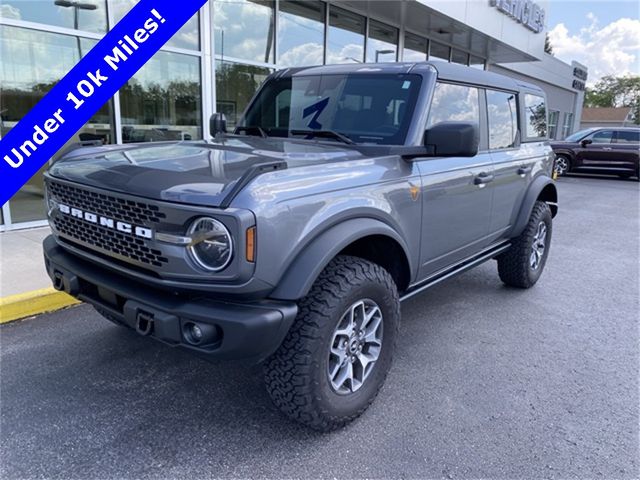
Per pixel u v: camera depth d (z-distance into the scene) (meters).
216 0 8.36
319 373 2.35
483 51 16.34
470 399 2.93
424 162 3.06
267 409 2.75
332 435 2.55
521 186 4.41
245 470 2.28
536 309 4.46
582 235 7.84
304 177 2.27
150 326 2.18
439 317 4.21
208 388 2.95
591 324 4.14
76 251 2.61
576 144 16.39
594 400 2.96
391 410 2.79
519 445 2.51
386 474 2.27
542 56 18.22
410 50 13.55
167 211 2.05
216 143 3.13
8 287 4.14
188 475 2.23
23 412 2.66
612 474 2.32
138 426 2.57
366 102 3.23
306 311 2.33
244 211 1.96
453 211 3.37
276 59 9.67
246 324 2.01
